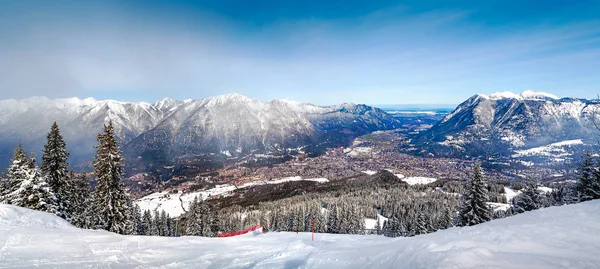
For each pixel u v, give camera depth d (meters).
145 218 61.28
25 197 27.03
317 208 69.19
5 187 31.41
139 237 15.44
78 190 41.75
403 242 9.79
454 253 6.34
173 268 10.63
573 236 7.07
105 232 16.30
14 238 12.62
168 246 13.97
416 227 48.88
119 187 29.62
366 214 88.44
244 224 72.69
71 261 10.88
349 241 14.53
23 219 16.03
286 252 12.60
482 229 9.05
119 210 29.42
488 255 6.11
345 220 64.88
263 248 13.97
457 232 9.45
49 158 31.64
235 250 13.57
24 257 10.88
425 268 6.22
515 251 6.56
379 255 9.12
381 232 66.06
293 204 90.50
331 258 10.25
